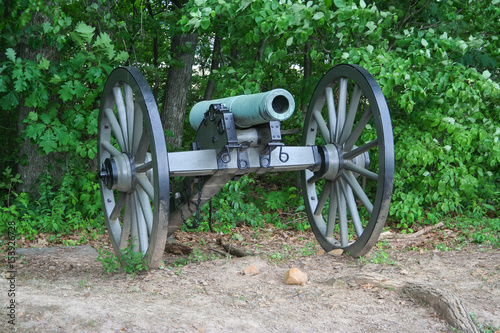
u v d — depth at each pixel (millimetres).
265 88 8203
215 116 4258
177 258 5492
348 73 4715
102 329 3055
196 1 6090
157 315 3316
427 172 6805
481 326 3168
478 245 5574
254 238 6570
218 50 9664
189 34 9289
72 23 7727
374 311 3455
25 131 6793
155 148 3932
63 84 7051
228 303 3633
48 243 6387
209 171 4305
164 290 3922
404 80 6125
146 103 4023
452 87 6363
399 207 6773
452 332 3117
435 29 7180
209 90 10148
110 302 3555
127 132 4703
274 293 3871
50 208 7184
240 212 7402
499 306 3516
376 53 6520
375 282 3932
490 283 4031
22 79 6562
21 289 3857
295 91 8039
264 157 4363
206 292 3889
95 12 7438
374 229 4480
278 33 6148
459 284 4027
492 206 7594
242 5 5965
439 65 6625
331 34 6852
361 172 4648
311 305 3596
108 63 7180
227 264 4637
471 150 7059
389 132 4305
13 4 6504
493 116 7438
